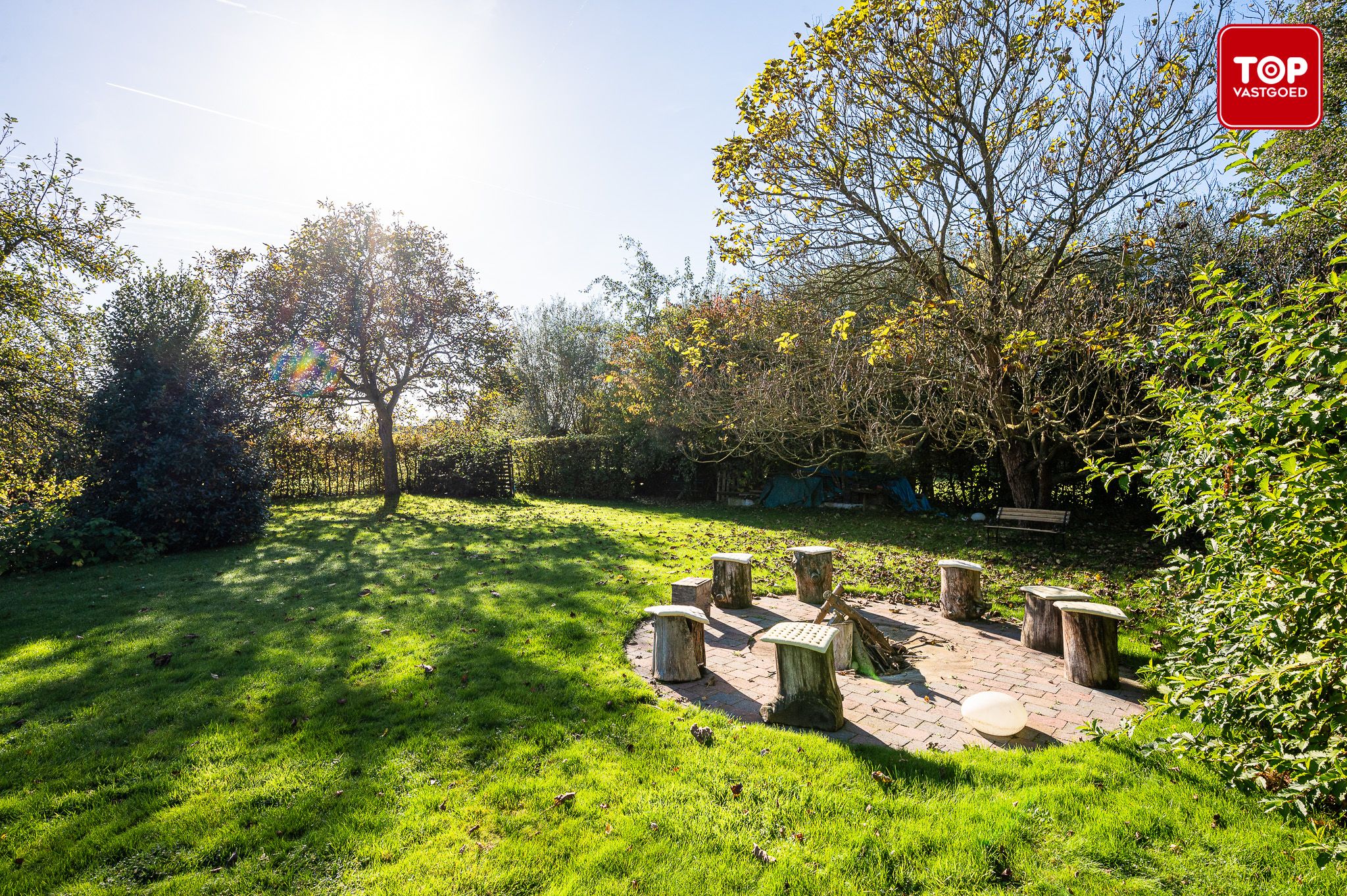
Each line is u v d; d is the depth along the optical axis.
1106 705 4.55
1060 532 10.92
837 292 10.57
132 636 5.84
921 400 11.22
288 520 14.06
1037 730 4.17
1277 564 2.91
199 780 3.45
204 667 5.10
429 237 18.97
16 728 4.07
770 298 11.39
